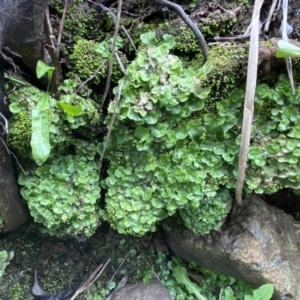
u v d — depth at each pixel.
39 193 0.29
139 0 0.31
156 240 0.39
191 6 0.31
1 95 0.26
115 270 0.38
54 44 0.28
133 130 0.28
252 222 0.33
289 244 0.35
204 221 0.31
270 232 0.33
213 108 0.29
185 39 0.30
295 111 0.28
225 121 0.28
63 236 0.36
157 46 0.29
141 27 0.30
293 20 0.30
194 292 0.36
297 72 0.28
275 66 0.28
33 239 0.37
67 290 0.37
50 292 0.36
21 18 0.23
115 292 0.36
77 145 0.30
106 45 0.29
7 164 0.28
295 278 0.33
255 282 0.33
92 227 0.30
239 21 0.31
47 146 0.23
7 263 0.34
